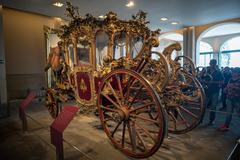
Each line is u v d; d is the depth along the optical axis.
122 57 2.80
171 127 3.24
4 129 3.36
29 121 3.88
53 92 3.77
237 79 3.28
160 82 2.66
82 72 3.00
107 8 5.36
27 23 5.81
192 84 3.15
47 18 6.22
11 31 5.51
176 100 2.96
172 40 11.45
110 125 3.51
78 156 2.33
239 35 10.30
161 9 5.56
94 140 2.82
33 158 2.29
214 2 5.04
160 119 1.79
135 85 2.47
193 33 7.83
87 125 3.56
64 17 6.25
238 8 5.59
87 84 2.92
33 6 5.10
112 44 2.73
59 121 1.92
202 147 2.53
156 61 2.72
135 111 2.19
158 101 1.80
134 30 2.97
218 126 3.42
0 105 4.68
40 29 6.08
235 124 3.53
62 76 3.73
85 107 3.00
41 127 3.46
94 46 2.87
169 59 3.14
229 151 2.40
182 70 3.27
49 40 5.57
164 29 8.36
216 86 3.68
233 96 3.26
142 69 2.39
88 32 2.87
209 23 7.34
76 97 3.20
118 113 2.20
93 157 2.28
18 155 2.37
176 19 6.71
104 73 2.66
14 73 5.59
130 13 5.86
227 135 2.97
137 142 2.59
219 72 3.85
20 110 3.34
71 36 3.23
